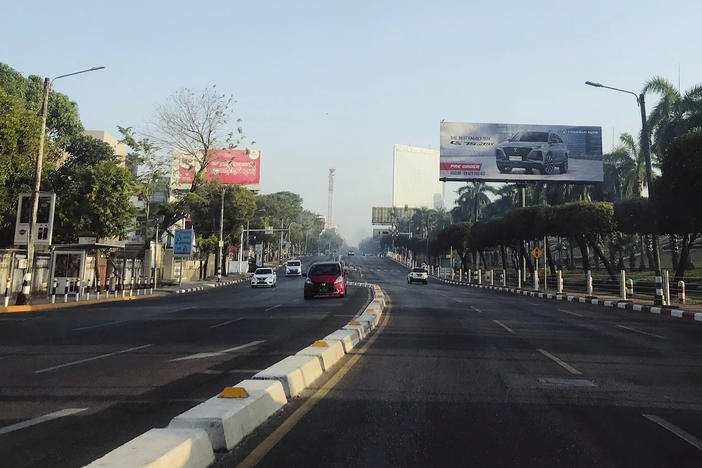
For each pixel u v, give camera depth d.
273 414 5.52
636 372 8.15
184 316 17.91
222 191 58.75
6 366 8.42
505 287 43.56
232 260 86.75
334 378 7.48
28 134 23.45
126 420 5.23
